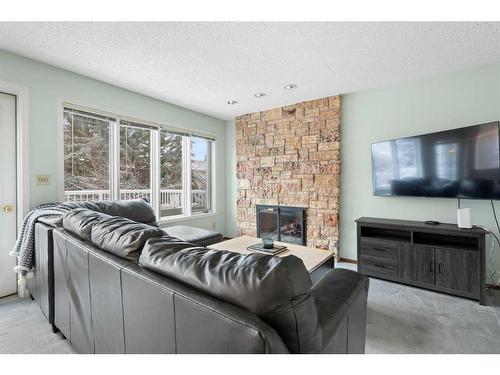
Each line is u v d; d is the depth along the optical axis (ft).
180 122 13.08
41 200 8.24
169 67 8.52
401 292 8.20
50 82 8.40
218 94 11.19
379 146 10.13
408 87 9.93
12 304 7.27
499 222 8.41
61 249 5.15
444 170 8.42
